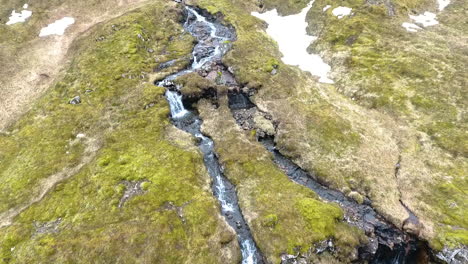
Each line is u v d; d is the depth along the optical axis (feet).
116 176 125.39
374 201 117.70
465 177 120.98
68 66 186.70
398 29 197.57
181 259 100.99
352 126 145.07
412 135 138.72
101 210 114.01
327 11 221.66
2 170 132.87
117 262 98.94
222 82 172.04
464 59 170.40
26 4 232.73
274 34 215.92
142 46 198.18
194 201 117.50
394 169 127.44
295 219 110.83
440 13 213.87
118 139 142.20
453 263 98.89
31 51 198.39
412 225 108.37
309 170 131.03
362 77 168.55
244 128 149.69
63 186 123.65
